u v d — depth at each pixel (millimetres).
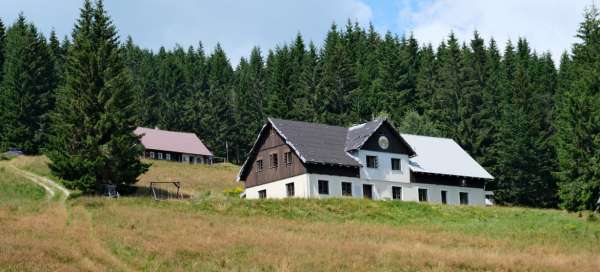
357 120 126938
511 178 96500
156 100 154000
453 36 141125
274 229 48656
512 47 152750
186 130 148625
